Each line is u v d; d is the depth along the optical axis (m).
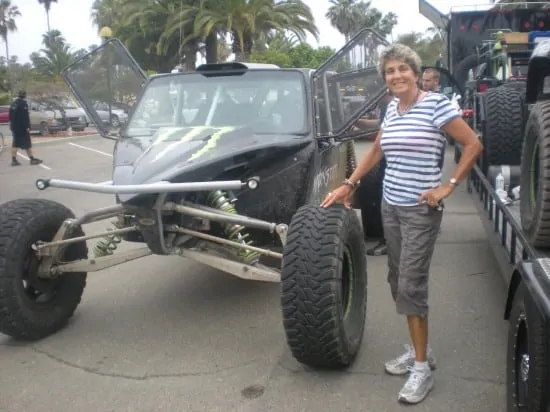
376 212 6.71
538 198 3.50
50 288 4.60
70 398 3.70
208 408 3.54
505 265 4.28
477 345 4.25
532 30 11.87
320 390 3.70
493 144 5.54
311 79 5.03
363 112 4.68
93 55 5.25
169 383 3.84
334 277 3.56
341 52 4.80
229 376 3.91
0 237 4.25
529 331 2.71
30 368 4.09
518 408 2.89
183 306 5.15
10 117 15.77
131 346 4.39
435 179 3.45
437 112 3.36
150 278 5.91
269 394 3.68
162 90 5.34
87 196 10.54
